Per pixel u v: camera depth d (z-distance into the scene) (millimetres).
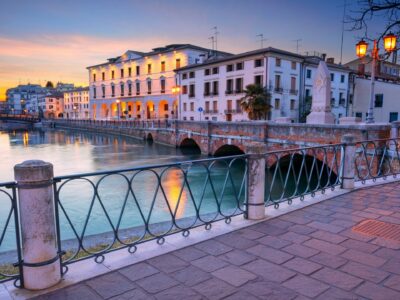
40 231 2904
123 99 65438
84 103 96500
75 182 17422
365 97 38344
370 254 3607
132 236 5461
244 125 24359
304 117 39562
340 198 5926
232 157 4637
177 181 17844
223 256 3594
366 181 7285
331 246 3832
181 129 34938
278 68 37469
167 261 3486
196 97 46500
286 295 2809
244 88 39031
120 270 3299
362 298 2752
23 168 2805
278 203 5371
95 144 39906
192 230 4387
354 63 52062
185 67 47375
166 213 12305
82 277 3152
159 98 56969
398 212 5090
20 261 2979
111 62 67750
